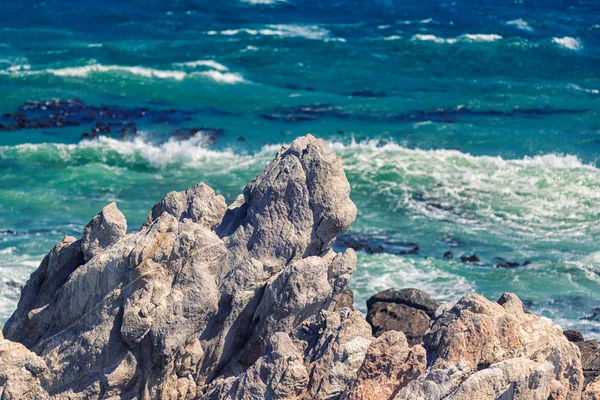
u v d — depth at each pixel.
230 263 74.12
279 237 74.31
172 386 70.19
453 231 163.50
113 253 68.31
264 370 63.69
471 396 57.72
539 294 136.88
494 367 58.84
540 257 151.62
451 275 142.88
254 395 63.34
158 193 186.12
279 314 71.50
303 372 63.53
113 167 199.88
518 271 144.38
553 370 60.50
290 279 70.94
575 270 145.12
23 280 135.75
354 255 74.44
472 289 138.38
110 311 67.50
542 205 176.00
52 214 169.62
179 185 191.50
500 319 63.53
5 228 160.25
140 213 174.50
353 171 191.50
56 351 68.88
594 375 82.69
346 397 61.50
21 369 66.12
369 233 161.50
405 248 154.38
